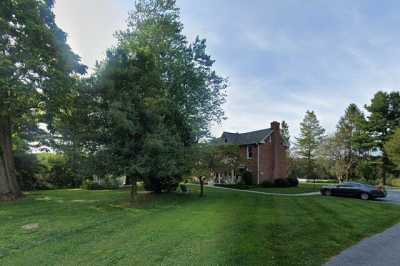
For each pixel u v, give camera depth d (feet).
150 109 52.06
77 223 32.45
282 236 28.19
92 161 49.24
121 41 67.31
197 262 19.70
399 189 114.01
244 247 23.53
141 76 53.62
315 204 55.06
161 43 68.74
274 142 127.85
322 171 172.86
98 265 18.83
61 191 79.66
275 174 125.18
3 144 57.62
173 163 52.01
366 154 145.89
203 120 73.20
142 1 71.82
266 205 51.42
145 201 54.39
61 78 53.01
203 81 72.49
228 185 110.22
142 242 24.34
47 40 52.54
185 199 59.36
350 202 60.70
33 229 29.27
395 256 23.32
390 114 140.77
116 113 45.83
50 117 60.54
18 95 49.19
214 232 28.22
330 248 24.98
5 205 48.06
